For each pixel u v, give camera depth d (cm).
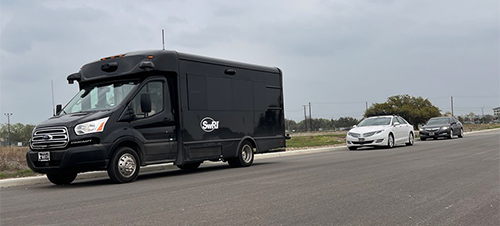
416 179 957
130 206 713
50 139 1016
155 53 1180
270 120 1558
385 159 1486
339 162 1440
